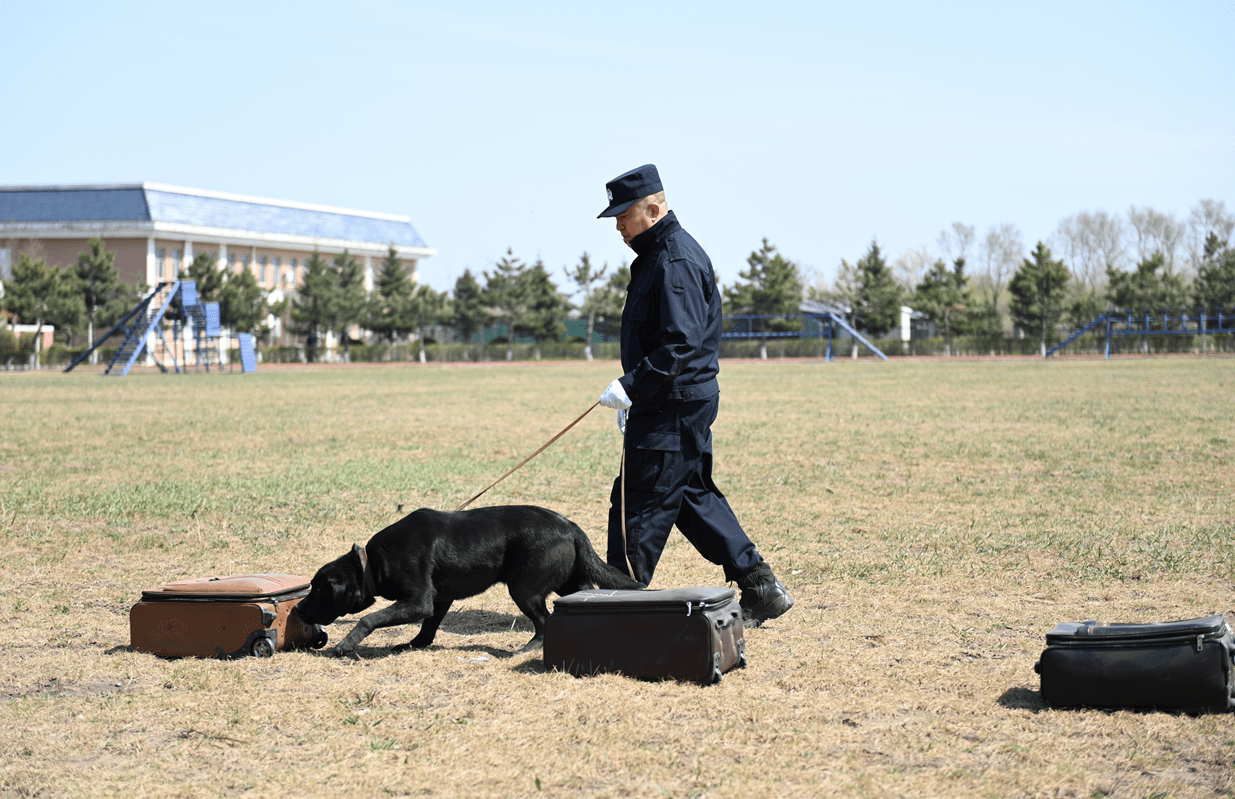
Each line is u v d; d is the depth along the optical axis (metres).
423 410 22.88
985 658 4.82
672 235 5.14
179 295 54.50
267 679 4.61
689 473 5.15
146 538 8.01
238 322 71.06
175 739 3.85
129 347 53.53
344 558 5.02
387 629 5.68
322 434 17.11
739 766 3.49
